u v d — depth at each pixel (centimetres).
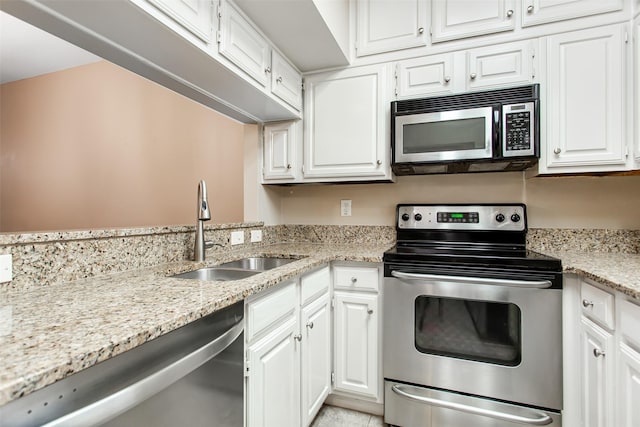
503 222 186
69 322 64
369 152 191
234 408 95
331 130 198
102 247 111
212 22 119
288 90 184
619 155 149
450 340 153
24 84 357
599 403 121
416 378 157
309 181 205
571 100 156
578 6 155
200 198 143
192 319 72
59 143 341
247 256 169
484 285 145
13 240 86
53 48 290
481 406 147
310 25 151
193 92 157
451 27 176
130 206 311
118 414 57
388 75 188
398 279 159
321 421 168
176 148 296
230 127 279
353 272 172
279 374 120
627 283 103
